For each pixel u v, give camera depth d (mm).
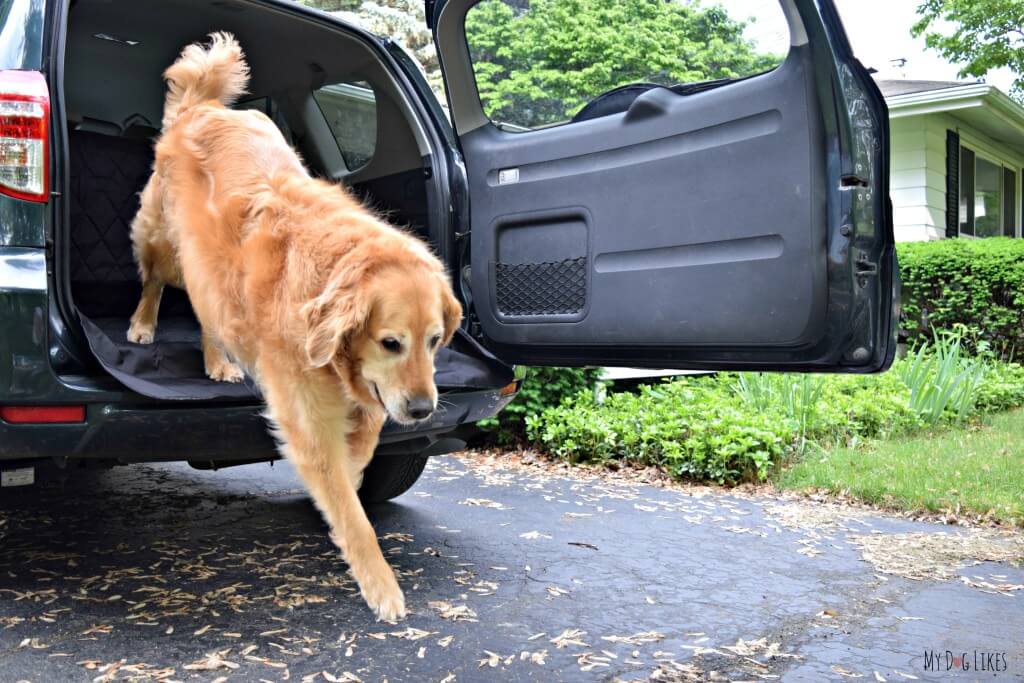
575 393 6434
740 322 2945
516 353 3756
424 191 3875
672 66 3105
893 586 3383
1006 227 16609
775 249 2838
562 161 3504
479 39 3666
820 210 2719
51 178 2633
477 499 4695
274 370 2738
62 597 2982
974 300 10398
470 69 3764
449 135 3906
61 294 2633
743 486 5211
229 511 4246
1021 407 8148
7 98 2582
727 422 5648
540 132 3594
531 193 3613
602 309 3371
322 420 2752
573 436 5824
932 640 2834
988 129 14602
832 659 2668
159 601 2980
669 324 3158
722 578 3441
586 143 3408
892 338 2840
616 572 3480
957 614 3084
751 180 2883
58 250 2635
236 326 2846
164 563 3395
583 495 4871
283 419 2754
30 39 2736
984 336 10477
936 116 12906
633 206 3246
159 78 4766
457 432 3697
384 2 11453
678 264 3121
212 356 3088
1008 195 16719
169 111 3352
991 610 3129
